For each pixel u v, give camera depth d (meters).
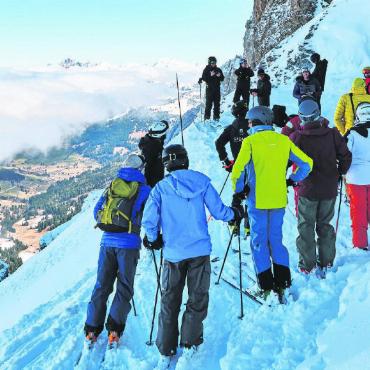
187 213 4.41
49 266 17.53
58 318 6.04
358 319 3.67
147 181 6.93
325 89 21.36
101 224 5.03
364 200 5.75
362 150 5.68
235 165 4.99
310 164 4.97
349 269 5.02
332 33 25.64
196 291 4.46
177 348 4.64
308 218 5.41
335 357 3.39
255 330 4.51
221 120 18.20
